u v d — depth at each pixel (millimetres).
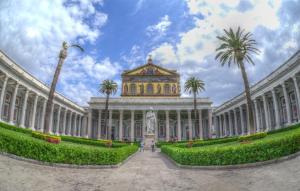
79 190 10703
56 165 15367
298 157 13578
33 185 10398
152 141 52656
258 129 58156
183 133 91000
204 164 16859
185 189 11500
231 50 37812
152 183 12898
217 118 88750
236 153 15609
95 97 84125
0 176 10391
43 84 58281
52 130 66875
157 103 81688
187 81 68938
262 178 11961
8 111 49438
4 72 40719
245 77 35938
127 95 88062
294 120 48156
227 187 11375
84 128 88500
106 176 14242
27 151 14469
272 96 53688
